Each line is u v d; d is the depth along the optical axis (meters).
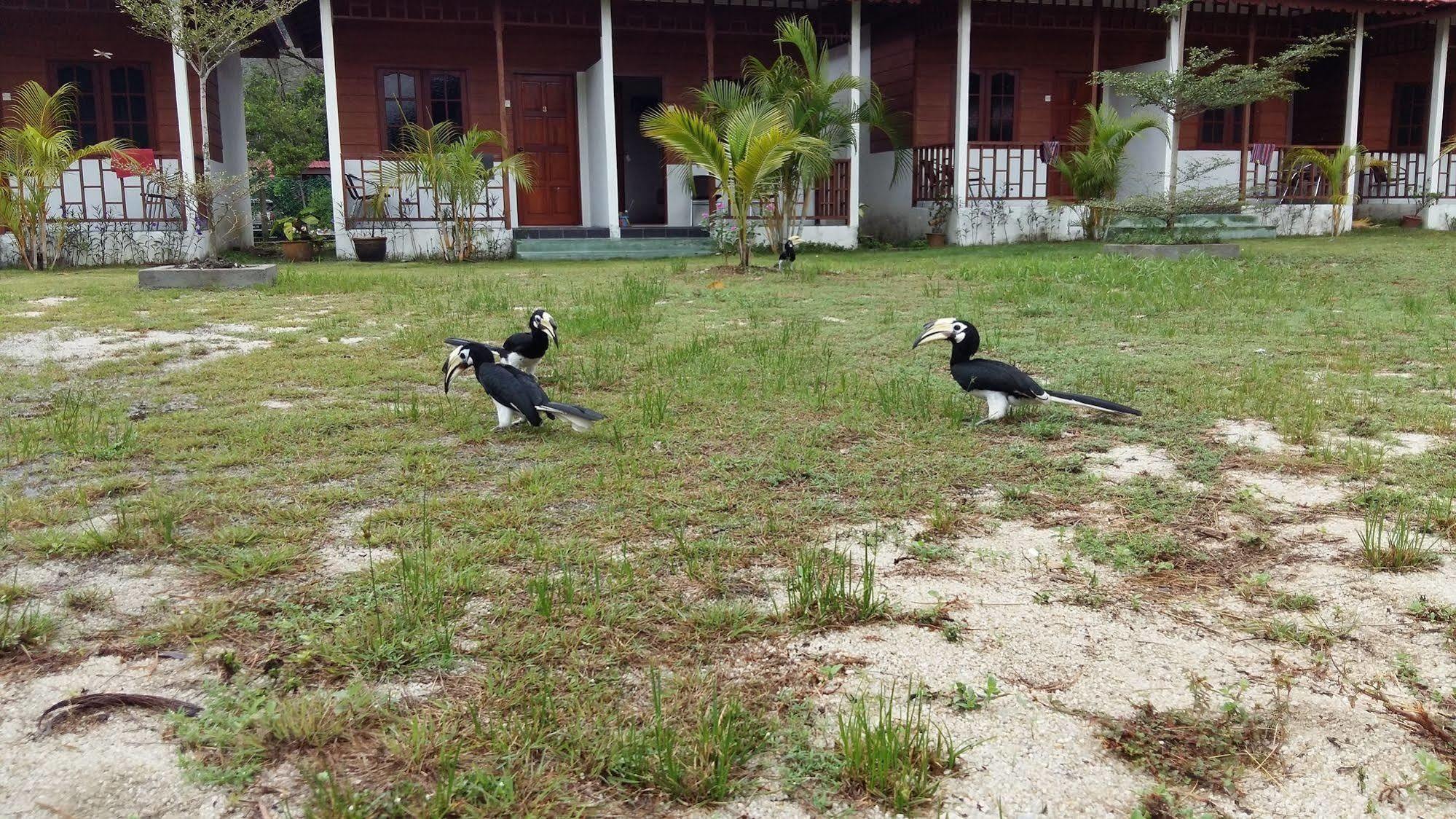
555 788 2.28
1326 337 7.97
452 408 5.77
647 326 8.84
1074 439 5.15
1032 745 2.46
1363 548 3.60
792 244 14.05
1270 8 21.11
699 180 20.30
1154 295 10.46
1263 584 3.35
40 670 2.80
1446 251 15.16
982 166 19.58
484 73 19.45
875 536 3.82
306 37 20.03
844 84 17.27
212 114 18.73
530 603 3.19
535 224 20.20
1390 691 2.71
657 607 3.17
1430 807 2.24
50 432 5.18
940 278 12.94
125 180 17.86
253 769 2.35
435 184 16.84
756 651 2.92
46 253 15.74
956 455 4.83
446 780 2.30
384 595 3.23
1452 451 4.79
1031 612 3.18
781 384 6.23
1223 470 4.62
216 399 6.04
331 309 9.98
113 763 2.38
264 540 3.74
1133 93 15.56
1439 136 21.31
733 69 20.72
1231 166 21.17
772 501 4.22
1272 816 2.22
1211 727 2.54
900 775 2.28
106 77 17.92
